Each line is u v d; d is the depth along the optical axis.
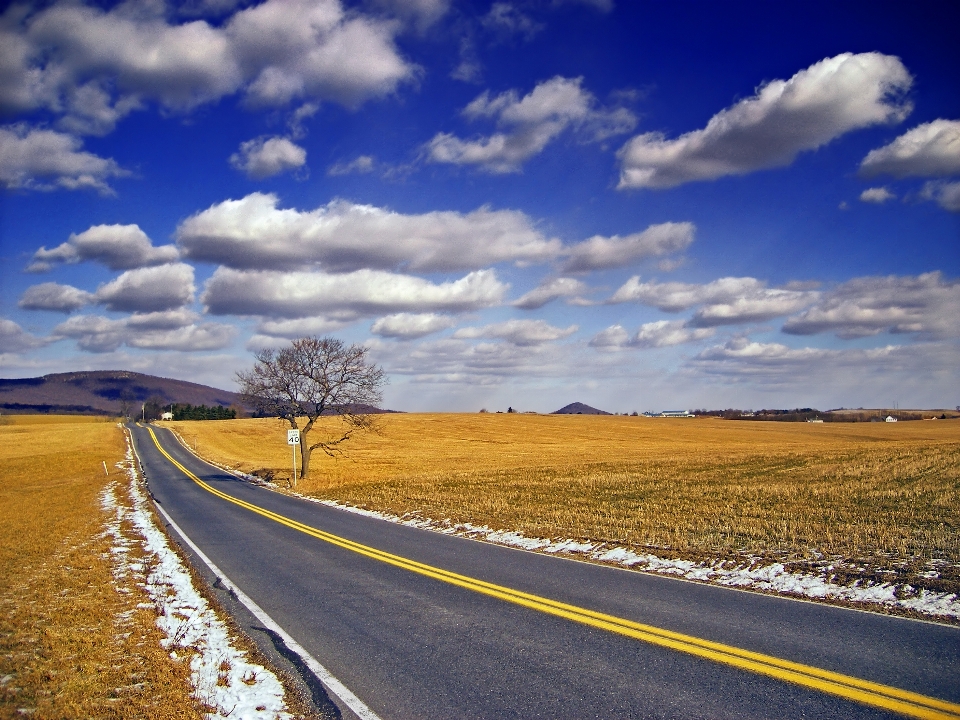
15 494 31.89
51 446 73.44
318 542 15.53
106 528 17.88
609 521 16.97
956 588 8.92
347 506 24.52
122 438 92.44
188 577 11.43
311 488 32.84
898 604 8.50
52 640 7.84
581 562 12.23
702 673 6.21
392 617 8.65
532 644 7.30
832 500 20.39
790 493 22.75
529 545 14.40
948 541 12.52
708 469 35.44
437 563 12.35
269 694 6.16
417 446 70.06
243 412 180.00
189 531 18.08
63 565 12.68
